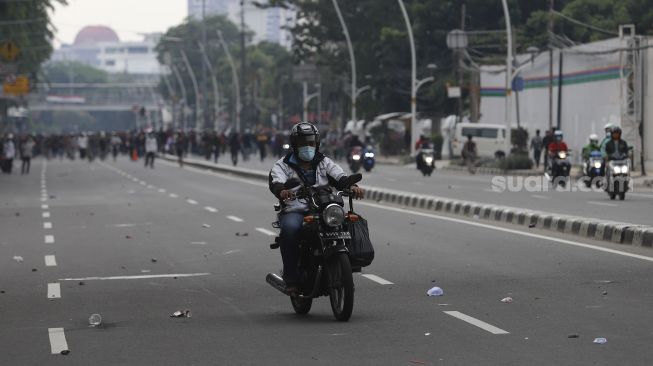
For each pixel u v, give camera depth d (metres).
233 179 98.19
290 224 22.62
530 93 130.75
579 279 28.55
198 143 195.62
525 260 33.06
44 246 40.25
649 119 97.00
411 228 45.09
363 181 87.94
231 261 34.62
